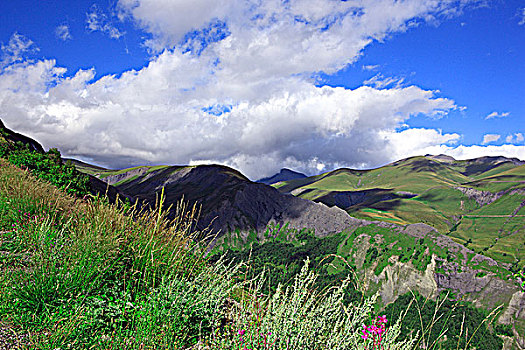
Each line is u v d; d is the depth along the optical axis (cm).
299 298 355
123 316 388
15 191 754
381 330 326
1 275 408
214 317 417
